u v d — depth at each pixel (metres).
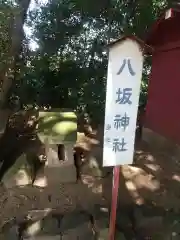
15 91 6.85
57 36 7.26
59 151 4.33
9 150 5.03
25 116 6.64
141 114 7.33
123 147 2.71
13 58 5.94
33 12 7.16
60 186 4.20
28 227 3.35
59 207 3.75
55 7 7.16
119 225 3.39
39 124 4.23
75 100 7.18
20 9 5.86
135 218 3.53
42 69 7.10
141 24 6.89
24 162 4.27
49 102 7.19
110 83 2.54
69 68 7.22
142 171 4.72
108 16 7.16
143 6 6.79
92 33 7.35
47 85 7.16
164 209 3.72
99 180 4.38
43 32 7.23
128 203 3.85
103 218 3.43
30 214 3.60
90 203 3.83
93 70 7.28
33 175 4.31
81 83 7.24
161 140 5.74
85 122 6.86
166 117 5.61
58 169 4.25
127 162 2.76
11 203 3.81
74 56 7.35
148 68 7.55
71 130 4.13
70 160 4.27
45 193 4.03
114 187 2.84
